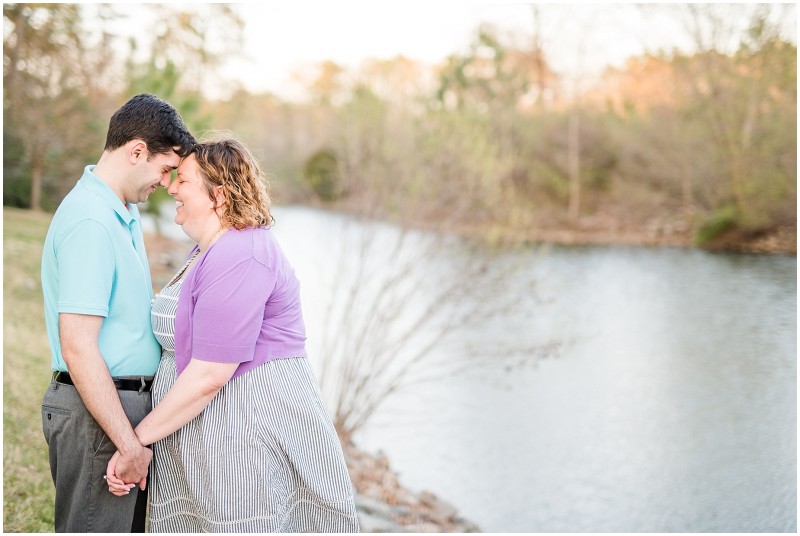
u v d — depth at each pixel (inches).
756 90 569.0
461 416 212.7
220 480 75.9
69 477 76.7
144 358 78.2
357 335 196.5
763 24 560.4
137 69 388.2
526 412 219.9
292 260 314.2
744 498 167.0
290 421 77.9
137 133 75.5
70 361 71.6
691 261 523.5
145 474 75.4
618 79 727.1
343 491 79.7
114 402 73.0
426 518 149.3
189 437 77.3
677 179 672.4
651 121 682.8
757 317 349.1
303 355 80.9
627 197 711.7
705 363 275.9
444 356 249.1
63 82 408.5
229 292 73.1
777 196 558.9
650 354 285.7
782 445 199.5
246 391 76.4
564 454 189.9
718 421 217.5
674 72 639.1
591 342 297.6
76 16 405.4
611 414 221.3
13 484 118.0
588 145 749.3
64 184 413.4
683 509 160.7
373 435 196.7
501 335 290.4
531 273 372.5
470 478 174.9
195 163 77.3
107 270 73.3
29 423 143.7
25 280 259.6
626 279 454.6
